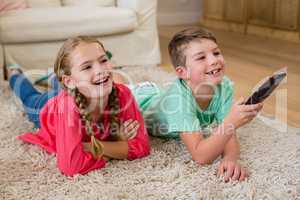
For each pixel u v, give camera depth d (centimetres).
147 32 286
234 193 113
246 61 306
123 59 283
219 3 499
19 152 142
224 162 127
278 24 422
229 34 453
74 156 124
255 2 448
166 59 311
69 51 128
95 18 266
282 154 139
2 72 250
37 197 113
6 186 118
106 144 133
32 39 254
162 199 111
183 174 125
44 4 295
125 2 292
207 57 130
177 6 528
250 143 148
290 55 332
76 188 117
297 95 215
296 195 113
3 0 266
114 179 122
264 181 120
